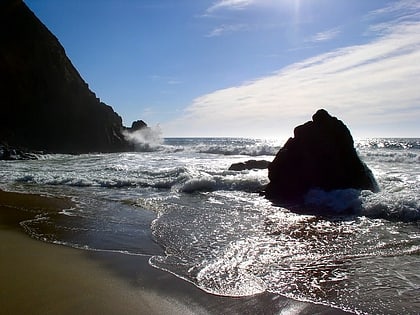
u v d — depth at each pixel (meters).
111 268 5.90
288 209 10.75
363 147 49.78
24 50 46.47
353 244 7.11
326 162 12.88
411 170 19.27
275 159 13.84
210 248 6.91
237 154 40.28
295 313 4.41
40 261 6.22
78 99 51.84
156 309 4.49
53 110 48.19
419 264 5.99
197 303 4.66
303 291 5.00
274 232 8.06
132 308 4.51
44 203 11.73
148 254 6.61
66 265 6.04
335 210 10.52
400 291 4.98
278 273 5.64
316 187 12.63
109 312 4.39
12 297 4.79
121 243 7.29
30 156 34.84
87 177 17.70
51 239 7.57
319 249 6.80
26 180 17.50
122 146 56.84
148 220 9.29
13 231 8.15
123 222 9.06
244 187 14.73
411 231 8.05
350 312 4.43
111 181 16.56
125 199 12.60
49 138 46.84
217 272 5.70
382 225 8.65
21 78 44.91
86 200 12.36
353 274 5.58
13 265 6.01
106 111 56.38
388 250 6.72
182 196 13.30
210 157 34.84
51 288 5.10
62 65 51.44
